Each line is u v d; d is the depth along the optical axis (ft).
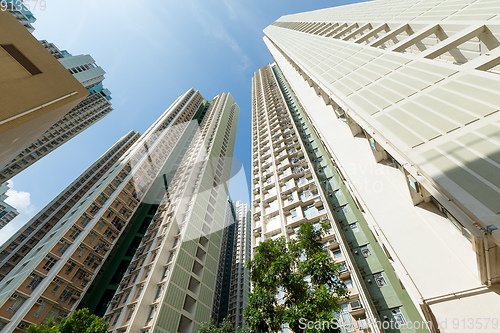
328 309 28.99
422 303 24.39
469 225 19.72
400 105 35.50
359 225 59.26
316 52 96.12
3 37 24.80
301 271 33.81
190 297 98.12
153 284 95.50
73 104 30.25
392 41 67.41
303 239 38.27
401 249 29.43
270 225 82.94
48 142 242.58
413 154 27.02
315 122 74.28
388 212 34.42
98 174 272.31
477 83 29.96
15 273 114.62
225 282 237.66
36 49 27.63
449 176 22.70
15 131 22.56
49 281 106.73
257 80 293.64
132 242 155.53
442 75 35.40
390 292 43.86
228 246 270.26
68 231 126.72
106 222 142.31
